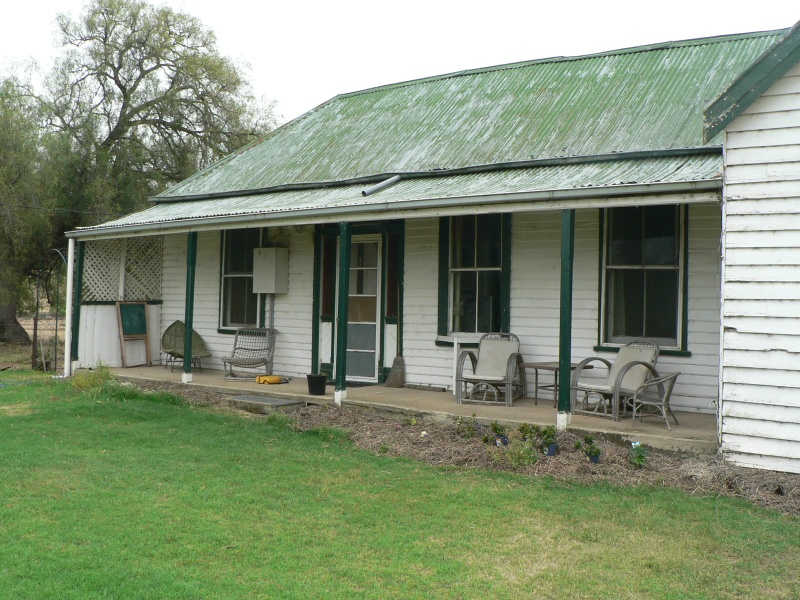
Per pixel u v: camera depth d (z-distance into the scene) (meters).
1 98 19.50
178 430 8.52
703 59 11.13
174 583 4.23
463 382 10.00
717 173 7.29
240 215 10.25
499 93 12.66
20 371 14.54
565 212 7.74
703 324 8.76
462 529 5.32
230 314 13.39
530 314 10.02
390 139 12.54
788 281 6.42
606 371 9.33
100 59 24.12
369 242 11.72
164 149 26.00
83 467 6.84
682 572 4.58
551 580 4.44
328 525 5.37
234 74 26.50
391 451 7.61
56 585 4.17
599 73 11.95
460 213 8.38
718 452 6.78
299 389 10.71
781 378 6.44
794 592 4.30
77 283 13.02
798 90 6.38
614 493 6.20
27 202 18.64
